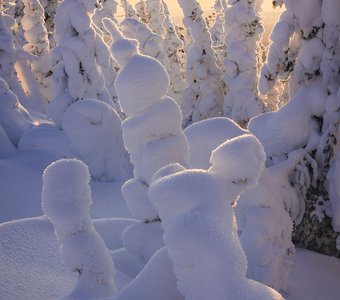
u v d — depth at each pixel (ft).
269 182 20.76
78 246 14.51
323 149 33.63
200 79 69.10
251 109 61.46
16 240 20.10
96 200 39.68
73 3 55.11
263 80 35.63
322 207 33.19
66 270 18.78
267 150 35.81
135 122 19.12
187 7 68.44
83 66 55.98
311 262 30.55
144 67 18.44
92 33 56.03
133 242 21.66
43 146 49.57
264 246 20.26
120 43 18.42
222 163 10.44
